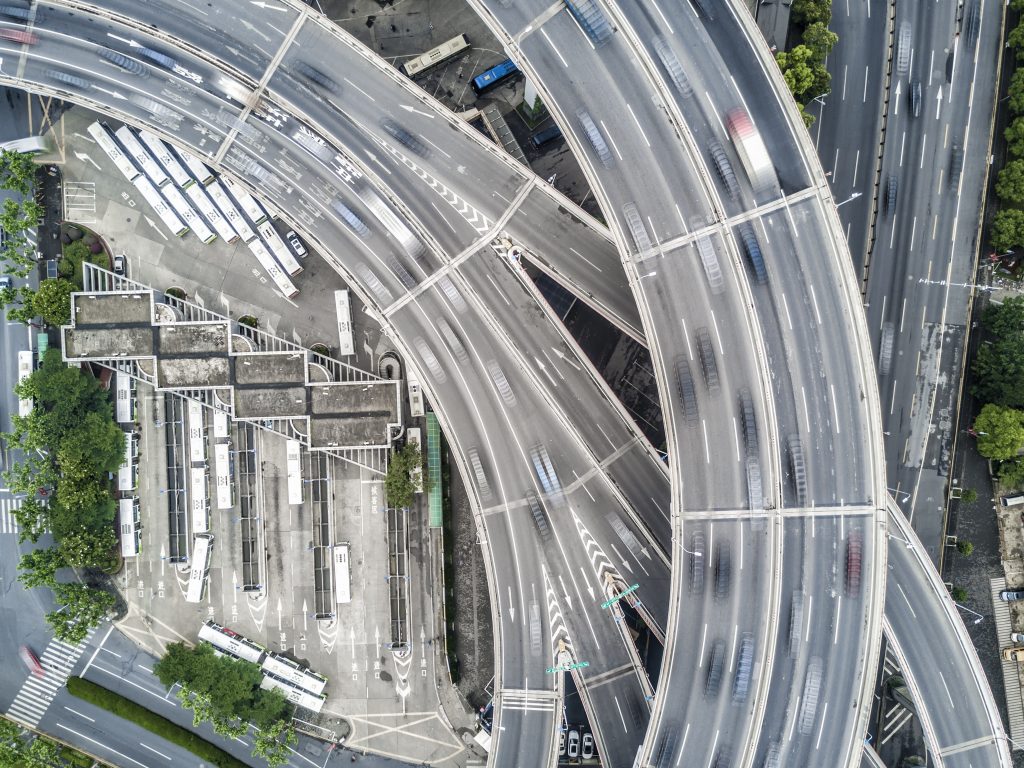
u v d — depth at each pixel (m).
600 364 107.50
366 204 100.31
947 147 103.56
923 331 104.56
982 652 105.50
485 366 99.81
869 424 90.62
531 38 92.06
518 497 99.56
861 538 90.62
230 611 107.88
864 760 97.50
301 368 104.12
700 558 91.19
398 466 102.00
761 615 90.75
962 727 96.44
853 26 103.94
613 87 91.44
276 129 100.94
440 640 108.06
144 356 104.00
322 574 107.44
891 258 104.44
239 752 108.06
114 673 108.12
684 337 91.44
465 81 107.81
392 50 108.12
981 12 102.56
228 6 100.31
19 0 101.81
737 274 91.00
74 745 107.81
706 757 90.19
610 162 91.56
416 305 99.75
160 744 108.31
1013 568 105.25
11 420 103.88
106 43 101.38
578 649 98.88
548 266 99.12
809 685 90.31
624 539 99.50
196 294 107.75
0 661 107.88
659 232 91.25
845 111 104.06
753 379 91.25
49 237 107.88
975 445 104.56
